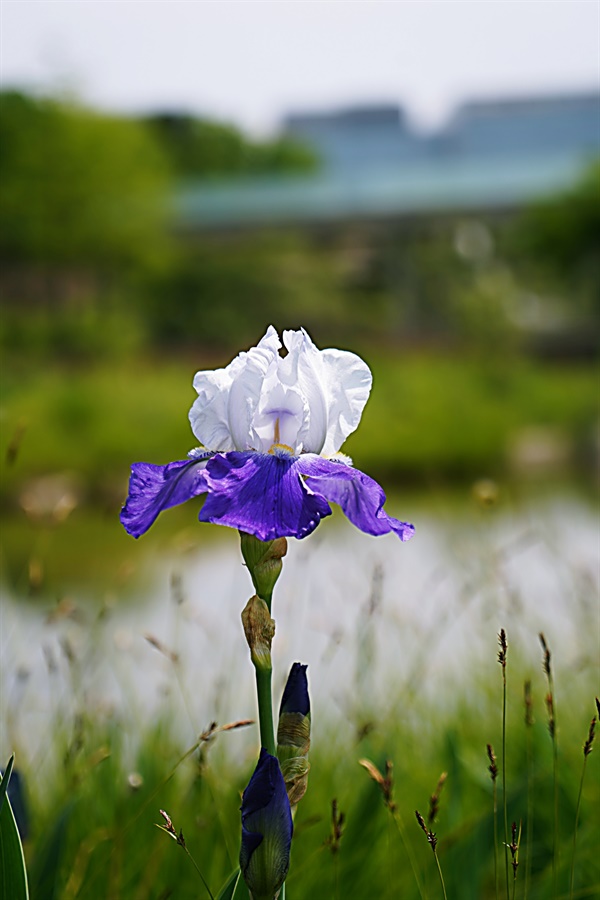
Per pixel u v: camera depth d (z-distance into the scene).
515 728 5.37
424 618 7.75
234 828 4.49
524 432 27.80
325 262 61.59
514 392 31.56
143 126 54.00
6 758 4.91
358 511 2.79
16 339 41.75
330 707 6.31
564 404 30.56
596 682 5.96
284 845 2.55
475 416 27.28
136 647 7.14
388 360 39.91
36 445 22.53
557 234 54.09
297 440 2.95
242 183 71.31
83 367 38.94
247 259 56.66
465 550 7.80
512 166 69.75
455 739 4.58
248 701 6.27
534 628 6.72
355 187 66.75
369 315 57.25
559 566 9.17
